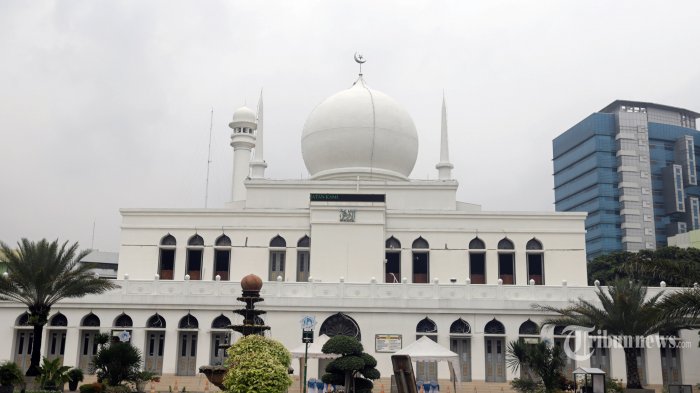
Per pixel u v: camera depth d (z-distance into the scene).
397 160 69.81
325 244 60.00
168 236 62.62
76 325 52.78
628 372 44.53
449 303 52.72
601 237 158.00
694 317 32.59
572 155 172.12
